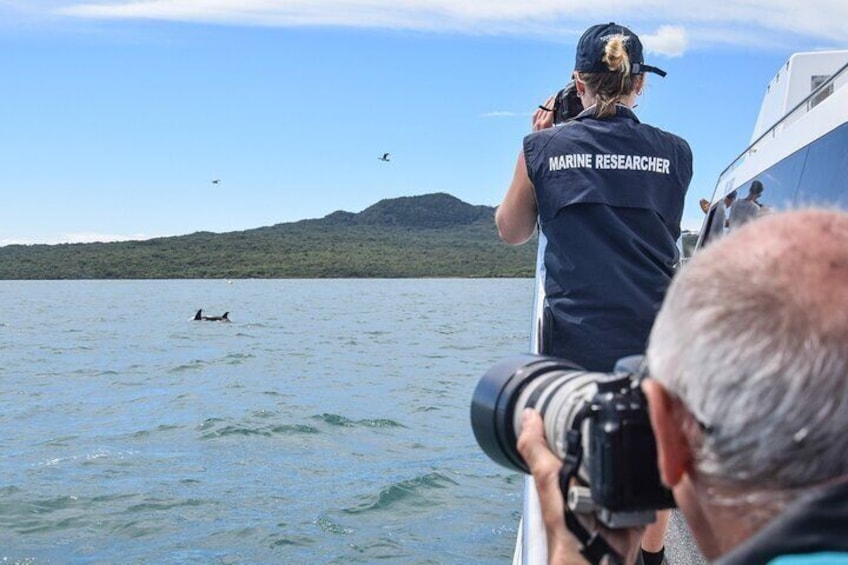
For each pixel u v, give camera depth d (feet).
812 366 3.25
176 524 27.53
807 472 3.28
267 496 30.66
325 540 25.98
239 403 51.72
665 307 3.78
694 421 3.65
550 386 5.30
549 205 9.55
